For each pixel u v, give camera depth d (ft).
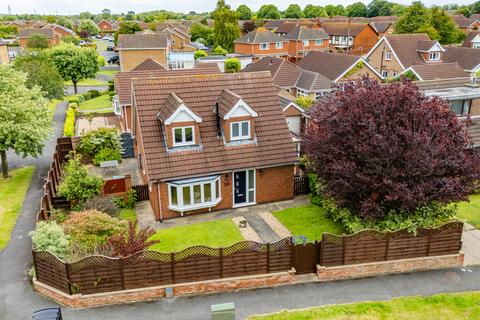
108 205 78.54
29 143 98.07
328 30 381.81
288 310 56.80
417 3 307.17
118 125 161.38
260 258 61.57
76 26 649.20
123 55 254.88
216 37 382.22
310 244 62.95
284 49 318.86
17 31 469.57
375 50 228.63
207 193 85.30
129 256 57.47
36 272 60.39
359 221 70.49
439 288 61.41
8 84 100.53
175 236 76.43
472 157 66.85
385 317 55.31
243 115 84.99
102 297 57.88
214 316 51.49
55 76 179.93
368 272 64.85
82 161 115.85
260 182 88.89
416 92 69.92
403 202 63.57
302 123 122.83
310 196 91.35
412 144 62.18
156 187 81.10
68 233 63.62
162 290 59.41
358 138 66.23
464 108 111.96
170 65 262.67
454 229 65.57
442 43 309.22
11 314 55.93
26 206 88.43
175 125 81.46
